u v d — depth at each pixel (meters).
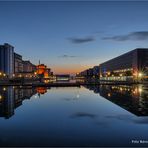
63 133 13.91
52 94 45.53
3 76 134.00
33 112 22.53
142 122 17.02
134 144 11.69
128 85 76.69
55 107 26.34
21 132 14.18
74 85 82.12
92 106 26.92
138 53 105.06
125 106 26.20
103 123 16.81
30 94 45.25
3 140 12.44
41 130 14.68
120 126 15.72
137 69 104.94
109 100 33.44
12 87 69.19
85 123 16.84
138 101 30.67
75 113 21.70
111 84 84.56
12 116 20.19
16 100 34.47
